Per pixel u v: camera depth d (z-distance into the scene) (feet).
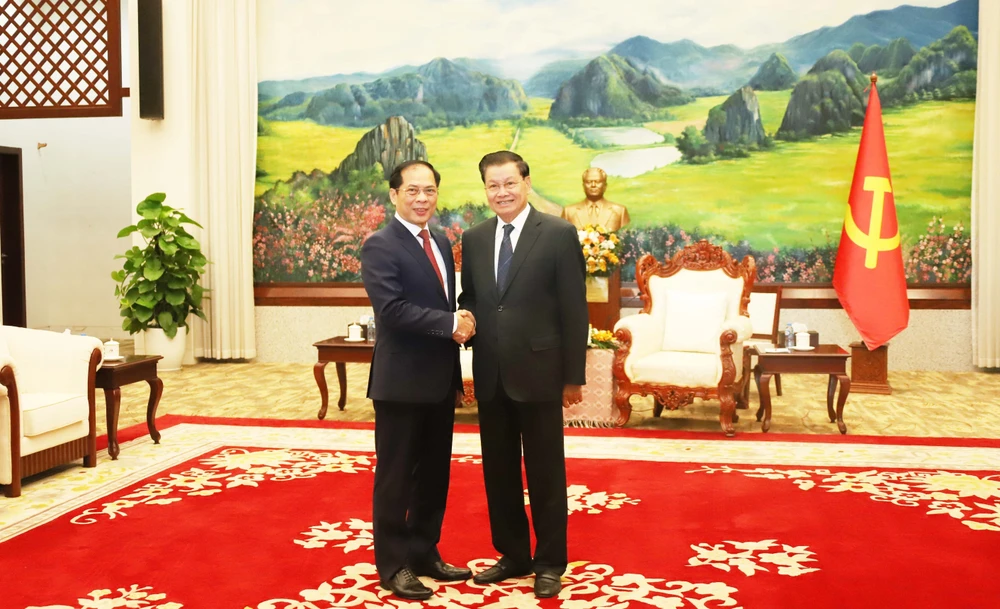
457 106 28.84
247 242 28.84
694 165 27.76
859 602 9.12
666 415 20.27
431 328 9.18
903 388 23.63
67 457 14.44
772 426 18.84
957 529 11.57
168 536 11.35
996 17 25.25
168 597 9.33
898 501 12.91
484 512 12.43
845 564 10.27
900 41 26.58
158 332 26.58
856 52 26.84
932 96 26.48
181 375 26.32
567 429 18.40
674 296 19.71
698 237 27.73
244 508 12.62
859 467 15.02
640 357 18.51
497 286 9.52
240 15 28.35
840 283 23.86
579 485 13.88
